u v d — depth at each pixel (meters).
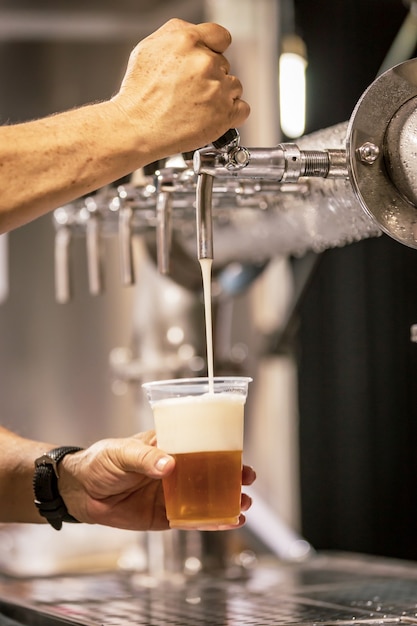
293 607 1.59
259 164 1.31
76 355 2.94
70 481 1.59
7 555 2.65
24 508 1.70
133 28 2.94
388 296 2.88
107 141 1.31
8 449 1.72
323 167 1.32
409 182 1.26
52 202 1.31
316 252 2.22
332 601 1.64
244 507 1.52
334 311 2.96
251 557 2.32
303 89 2.20
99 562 2.64
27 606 1.70
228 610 1.60
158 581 2.04
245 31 2.92
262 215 1.83
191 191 1.61
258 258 2.08
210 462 1.28
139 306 2.18
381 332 2.89
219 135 1.33
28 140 1.31
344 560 2.27
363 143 1.27
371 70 2.90
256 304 2.95
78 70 2.93
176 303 2.12
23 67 2.91
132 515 1.59
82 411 2.94
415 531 2.83
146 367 2.13
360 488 2.91
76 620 1.51
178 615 1.56
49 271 2.94
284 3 2.69
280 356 2.39
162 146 1.32
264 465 2.96
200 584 1.97
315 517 2.95
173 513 1.32
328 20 2.89
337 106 2.89
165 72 1.33
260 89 2.92
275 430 2.97
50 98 2.93
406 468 2.85
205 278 1.34
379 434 2.89
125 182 1.76
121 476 1.50
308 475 2.96
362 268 2.92
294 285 2.29
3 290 2.93
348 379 2.94
